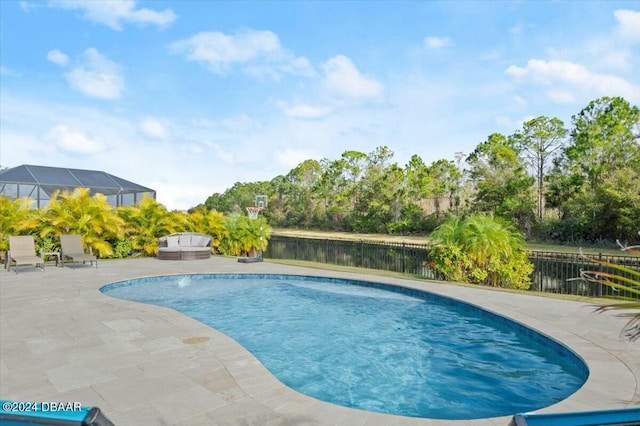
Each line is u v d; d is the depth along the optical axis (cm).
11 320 671
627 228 2328
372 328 762
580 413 142
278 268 1360
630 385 422
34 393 393
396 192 4041
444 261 1116
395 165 4181
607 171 2761
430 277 1230
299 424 339
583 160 2941
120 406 368
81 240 1371
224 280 1219
